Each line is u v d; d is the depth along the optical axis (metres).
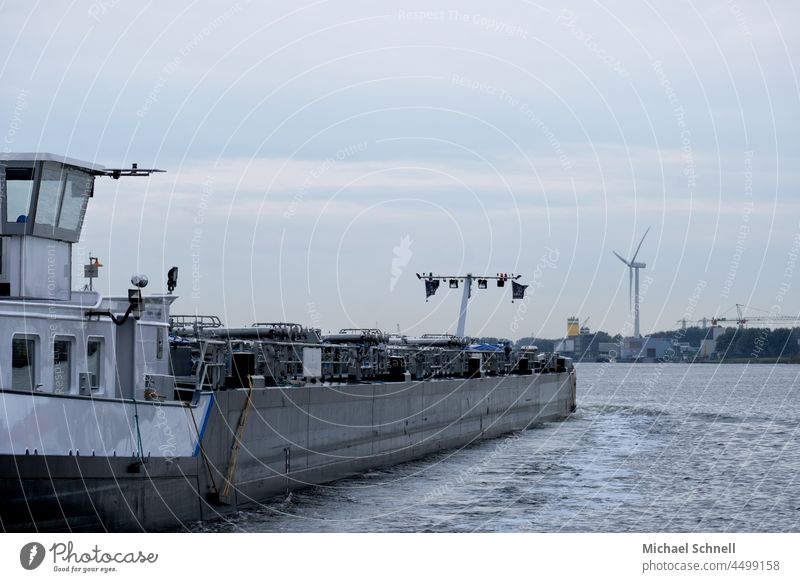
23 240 28.16
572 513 36.94
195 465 30.81
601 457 52.72
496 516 35.94
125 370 30.19
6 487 24.62
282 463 37.22
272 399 36.22
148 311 31.27
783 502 39.53
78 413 26.31
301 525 32.56
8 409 24.59
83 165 29.59
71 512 26.16
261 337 43.62
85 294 29.77
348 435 43.69
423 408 53.12
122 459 27.72
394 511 36.16
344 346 48.22
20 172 28.16
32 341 26.59
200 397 31.09
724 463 50.78
